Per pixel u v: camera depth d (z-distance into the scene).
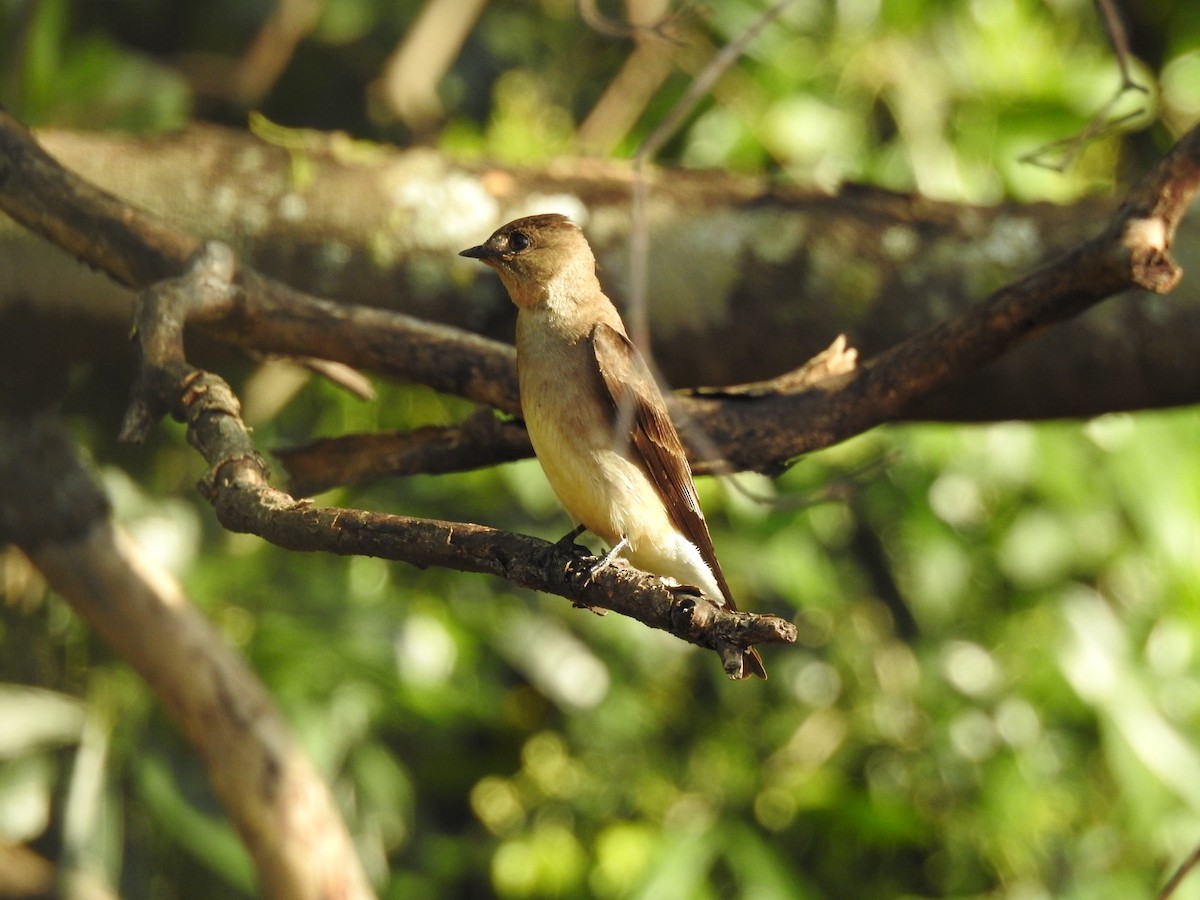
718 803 12.05
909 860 12.27
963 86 11.32
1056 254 8.63
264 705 8.85
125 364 10.68
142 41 13.19
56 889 9.75
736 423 7.56
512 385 7.62
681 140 11.76
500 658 12.32
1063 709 11.70
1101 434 10.91
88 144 8.82
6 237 8.40
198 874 11.05
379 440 7.93
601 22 7.81
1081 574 11.98
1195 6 12.12
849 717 12.32
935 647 11.89
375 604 10.83
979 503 11.73
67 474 8.68
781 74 11.12
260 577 10.87
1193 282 8.31
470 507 11.55
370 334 7.61
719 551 11.58
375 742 11.29
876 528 12.12
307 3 12.58
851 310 8.66
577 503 7.42
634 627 11.85
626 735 12.15
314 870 8.74
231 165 8.87
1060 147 11.13
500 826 12.41
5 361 8.51
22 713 10.00
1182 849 11.12
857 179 10.67
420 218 8.78
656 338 8.78
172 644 8.75
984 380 8.49
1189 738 11.02
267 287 7.49
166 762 10.16
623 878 11.74
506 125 11.76
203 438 6.20
